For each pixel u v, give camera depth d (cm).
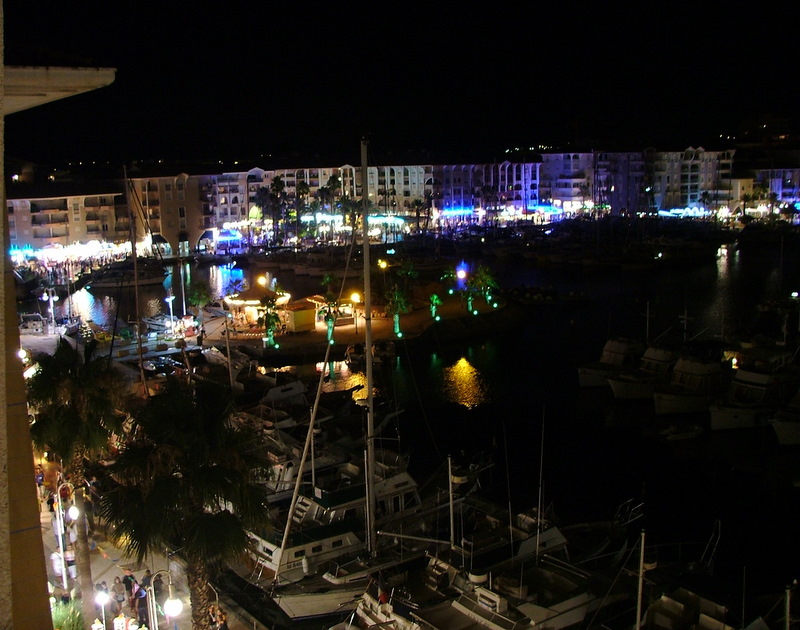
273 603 3005
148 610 2436
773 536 4006
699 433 5444
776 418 5250
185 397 1839
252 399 5644
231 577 3156
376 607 2673
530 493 4534
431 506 3691
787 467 4912
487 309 9650
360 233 17600
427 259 14138
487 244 16450
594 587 2808
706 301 10669
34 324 8694
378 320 9206
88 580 2611
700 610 2620
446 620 2594
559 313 10231
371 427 3322
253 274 14575
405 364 7775
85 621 2338
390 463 3912
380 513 3544
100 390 2583
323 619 2941
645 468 4941
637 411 6094
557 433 5644
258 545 3216
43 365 2534
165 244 16138
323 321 9012
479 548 3052
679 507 4359
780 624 2559
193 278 14200
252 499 1817
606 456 5162
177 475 1827
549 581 2805
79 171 17925
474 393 6706
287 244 17462
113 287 12950
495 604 2581
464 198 19612
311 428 3259
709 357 6219
